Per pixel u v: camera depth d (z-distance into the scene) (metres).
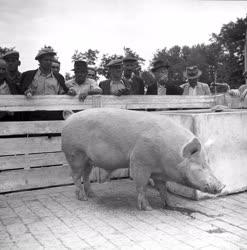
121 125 5.01
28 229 4.38
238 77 44.06
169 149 4.68
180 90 8.29
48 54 6.68
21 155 6.17
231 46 50.75
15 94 6.59
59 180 6.48
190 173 4.57
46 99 6.32
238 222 4.53
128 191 6.16
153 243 3.88
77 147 5.38
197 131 5.39
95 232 4.24
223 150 5.70
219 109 6.53
